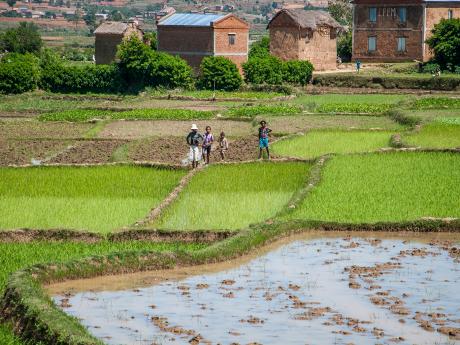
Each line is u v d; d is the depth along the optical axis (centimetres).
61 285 3728
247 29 14562
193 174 5875
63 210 5094
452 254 4247
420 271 3931
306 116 9544
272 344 3005
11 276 3556
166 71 13412
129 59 13550
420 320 3238
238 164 6194
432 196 5225
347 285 3712
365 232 4700
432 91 12388
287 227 4625
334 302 3469
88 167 6241
